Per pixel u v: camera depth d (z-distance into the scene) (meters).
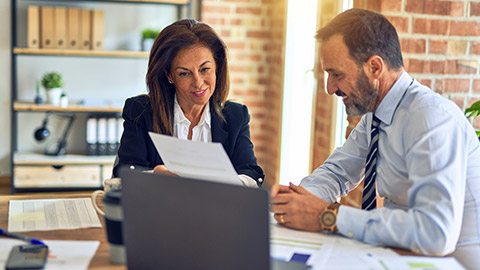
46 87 4.40
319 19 3.60
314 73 3.70
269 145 4.79
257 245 1.15
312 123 3.74
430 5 2.68
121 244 1.33
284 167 4.43
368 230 1.48
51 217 1.66
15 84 4.39
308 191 1.82
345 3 3.23
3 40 4.51
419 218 1.46
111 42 4.68
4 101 4.58
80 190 4.57
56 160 4.38
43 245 1.41
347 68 1.61
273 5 4.66
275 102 4.59
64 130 4.68
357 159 1.96
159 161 2.14
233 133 2.18
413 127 1.59
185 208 1.21
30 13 4.31
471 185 1.69
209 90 2.07
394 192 1.72
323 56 1.64
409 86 1.69
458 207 1.46
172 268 1.25
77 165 4.43
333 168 1.96
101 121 4.47
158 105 2.12
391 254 1.42
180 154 1.46
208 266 1.21
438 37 2.71
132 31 4.70
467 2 2.71
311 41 3.81
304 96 3.97
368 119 1.91
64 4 4.55
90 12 4.41
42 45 4.38
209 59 2.04
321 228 1.54
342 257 1.38
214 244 1.19
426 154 1.52
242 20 4.68
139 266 1.29
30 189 4.55
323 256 1.38
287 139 4.36
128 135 2.13
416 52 2.71
